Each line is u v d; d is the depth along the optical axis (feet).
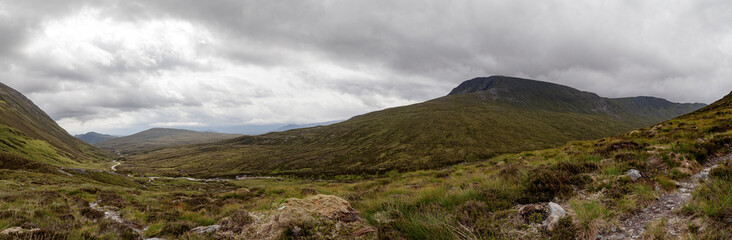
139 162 599.57
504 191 26.45
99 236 26.86
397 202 27.94
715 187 18.13
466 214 21.57
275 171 386.11
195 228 29.45
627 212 18.39
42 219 31.32
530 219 19.57
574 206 19.72
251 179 339.98
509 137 454.40
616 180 24.12
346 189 83.56
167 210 55.31
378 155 408.26
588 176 26.21
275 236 22.31
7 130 423.64
